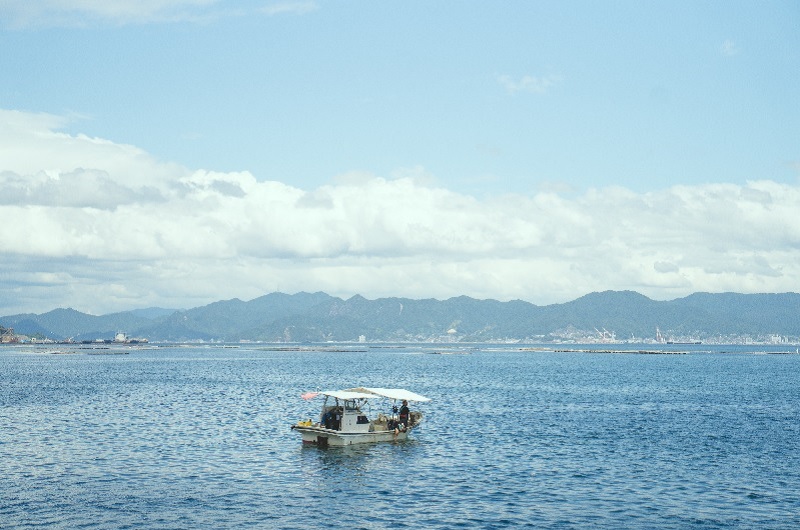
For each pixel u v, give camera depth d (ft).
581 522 149.69
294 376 630.33
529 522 149.59
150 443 238.07
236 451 224.94
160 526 145.28
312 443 236.02
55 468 196.13
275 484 181.06
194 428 273.95
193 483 180.96
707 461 211.41
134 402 370.94
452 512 156.87
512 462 209.36
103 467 198.18
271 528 145.07
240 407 351.87
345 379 588.50
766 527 146.61
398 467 201.98
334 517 152.97
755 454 223.30
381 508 159.94
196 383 525.75
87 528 143.43
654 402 389.80
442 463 207.72
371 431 240.12
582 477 189.47
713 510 158.40
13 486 175.52
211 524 147.23
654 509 158.92
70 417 303.68
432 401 393.50
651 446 237.66
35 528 142.92
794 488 177.99
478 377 627.05
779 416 323.16
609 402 388.78
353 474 192.75
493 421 301.63
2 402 367.45
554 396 426.51
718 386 517.14
